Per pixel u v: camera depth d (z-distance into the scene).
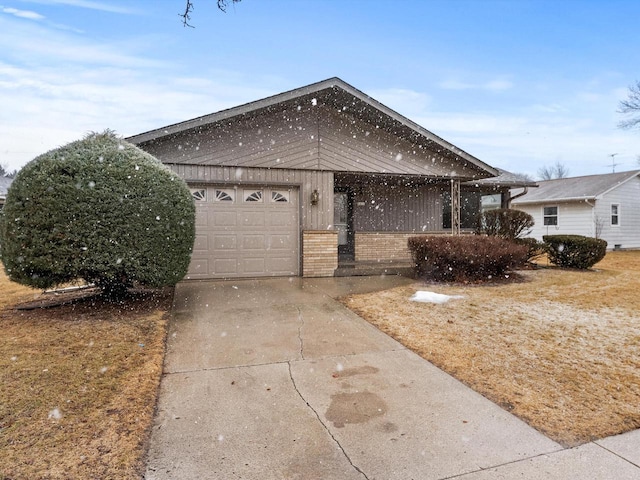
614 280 8.95
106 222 5.36
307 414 2.88
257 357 4.00
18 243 5.15
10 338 4.37
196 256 8.38
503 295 7.11
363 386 3.36
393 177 10.74
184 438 2.55
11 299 6.62
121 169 5.49
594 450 2.46
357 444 2.51
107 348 4.10
